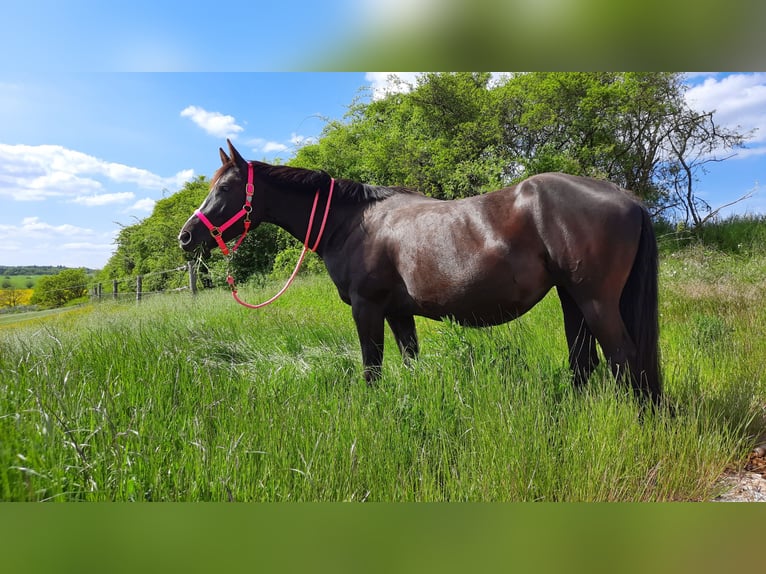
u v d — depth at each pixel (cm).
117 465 215
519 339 376
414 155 1321
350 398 301
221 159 388
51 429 219
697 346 432
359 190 367
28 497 188
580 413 266
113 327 575
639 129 1274
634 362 272
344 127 1752
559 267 283
